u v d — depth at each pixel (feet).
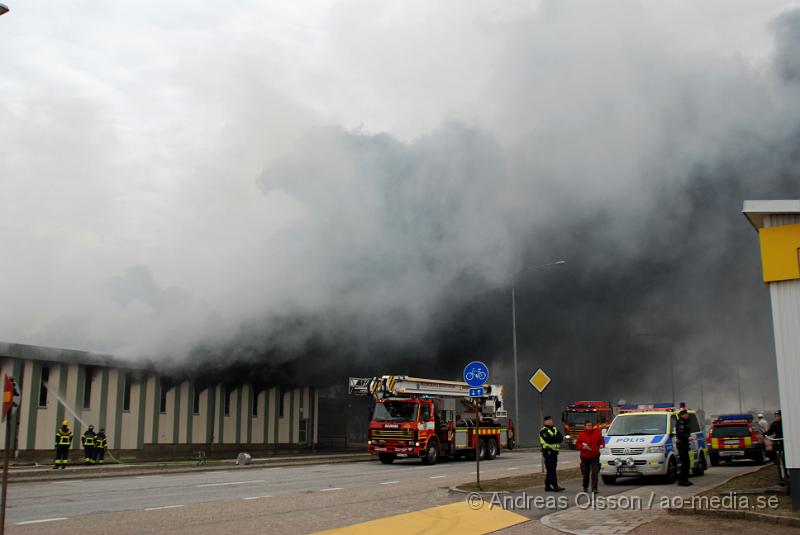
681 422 70.59
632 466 71.20
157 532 40.40
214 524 43.62
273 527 42.55
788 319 48.39
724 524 44.45
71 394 121.90
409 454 111.04
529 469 97.35
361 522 45.06
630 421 77.56
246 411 164.35
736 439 105.60
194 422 148.25
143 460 124.98
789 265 48.49
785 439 47.73
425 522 45.70
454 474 88.94
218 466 105.60
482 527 44.24
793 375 47.85
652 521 45.80
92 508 52.16
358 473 92.07
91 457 103.50
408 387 115.03
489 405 133.08
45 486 71.67
